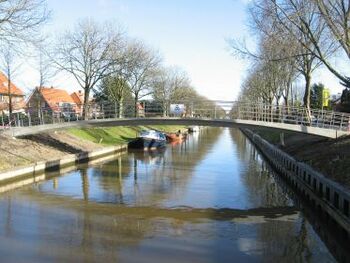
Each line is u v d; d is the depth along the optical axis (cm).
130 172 3409
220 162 4294
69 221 1916
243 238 1723
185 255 1508
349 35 2347
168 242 1645
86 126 3709
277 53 3762
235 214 2130
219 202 2384
